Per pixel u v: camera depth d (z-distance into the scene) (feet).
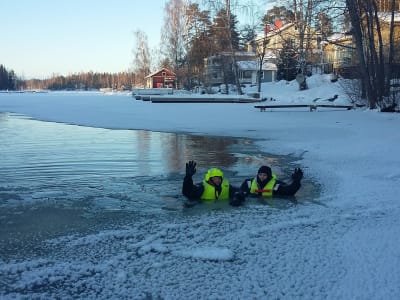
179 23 212.64
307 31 131.95
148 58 309.83
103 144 43.70
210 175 22.56
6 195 23.35
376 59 81.20
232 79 192.34
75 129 58.85
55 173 29.32
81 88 574.15
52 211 20.31
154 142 45.39
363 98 87.71
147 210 20.51
